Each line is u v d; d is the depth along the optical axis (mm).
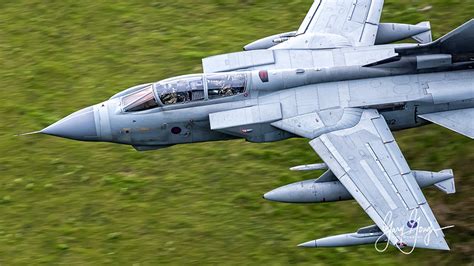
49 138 92062
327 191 73938
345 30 84500
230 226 80938
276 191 74375
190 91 78188
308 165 79750
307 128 76062
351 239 72000
